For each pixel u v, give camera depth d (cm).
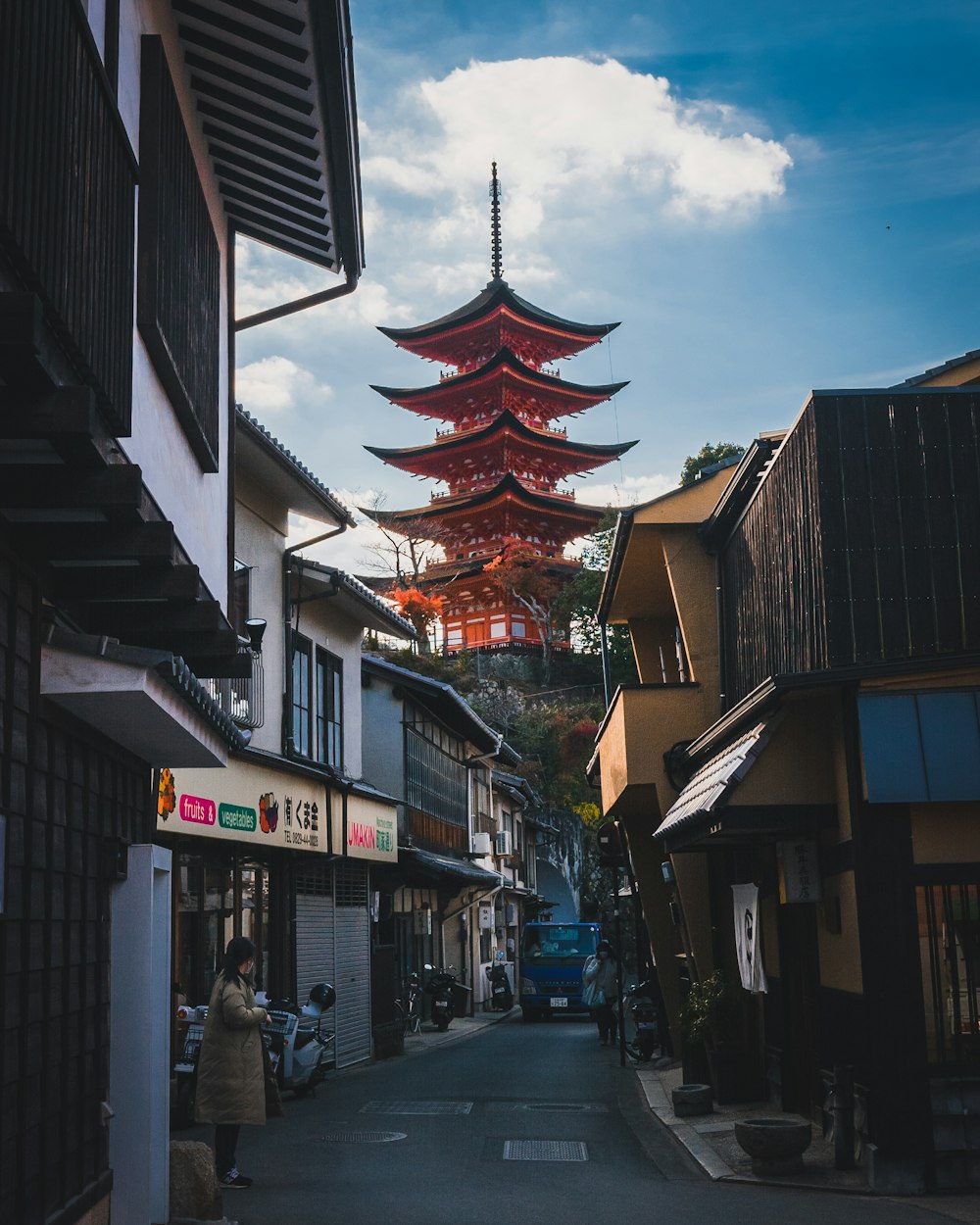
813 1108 1148
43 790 573
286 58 791
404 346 7550
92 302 539
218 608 670
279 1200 844
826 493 993
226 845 1529
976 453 997
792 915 1217
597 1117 1314
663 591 1919
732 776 1005
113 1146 720
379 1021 2123
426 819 2950
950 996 927
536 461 7394
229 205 991
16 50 445
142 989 735
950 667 948
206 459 872
